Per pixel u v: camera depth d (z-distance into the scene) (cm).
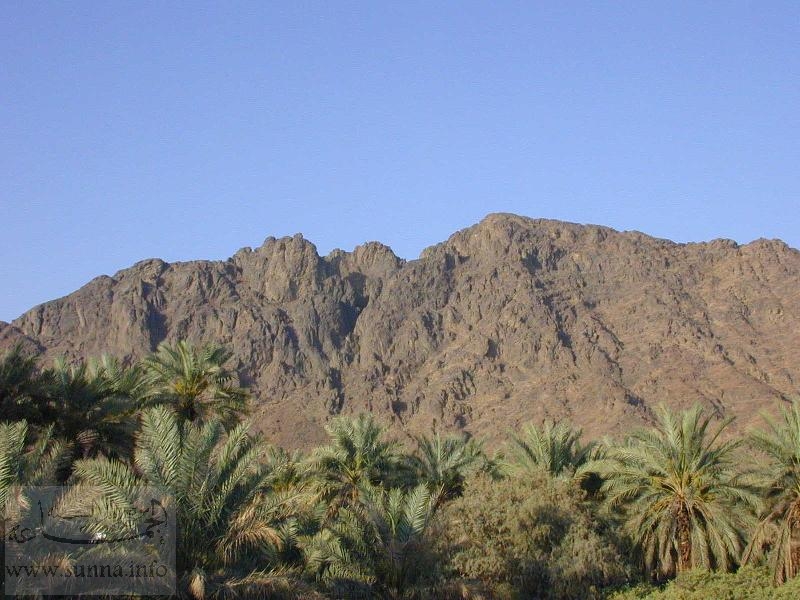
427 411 19775
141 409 3794
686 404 17975
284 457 4328
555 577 3822
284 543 2916
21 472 2309
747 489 3950
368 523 3111
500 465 4997
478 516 3972
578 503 4331
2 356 3494
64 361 3906
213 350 4547
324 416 19688
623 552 4162
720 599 3556
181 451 2533
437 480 4850
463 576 3350
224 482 2547
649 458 4034
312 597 2553
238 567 2550
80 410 3469
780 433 3816
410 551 3102
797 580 3606
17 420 3250
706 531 3938
